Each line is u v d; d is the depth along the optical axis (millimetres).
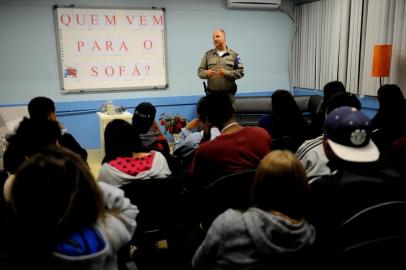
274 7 5820
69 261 928
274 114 2637
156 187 1991
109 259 1056
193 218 2277
